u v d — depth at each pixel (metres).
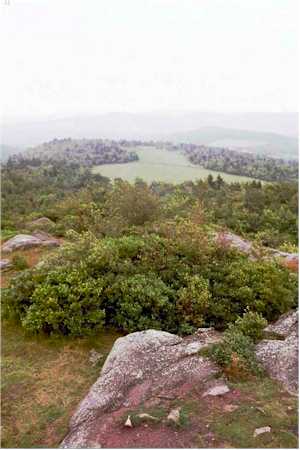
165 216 15.25
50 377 5.13
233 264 7.48
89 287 6.31
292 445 3.40
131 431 3.70
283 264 8.35
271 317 6.55
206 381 4.34
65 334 6.09
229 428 3.61
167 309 6.20
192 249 7.76
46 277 6.75
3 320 6.61
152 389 4.34
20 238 11.66
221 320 6.33
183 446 3.45
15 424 4.30
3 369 5.30
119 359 4.86
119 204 12.88
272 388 4.22
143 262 7.36
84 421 4.09
